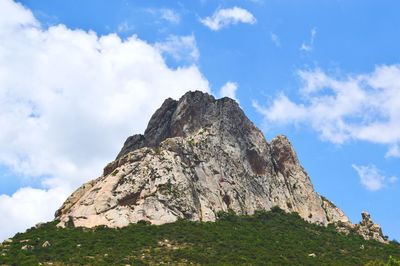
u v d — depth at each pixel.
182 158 149.88
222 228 134.00
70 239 122.12
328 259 123.69
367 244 141.75
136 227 129.25
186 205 137.75
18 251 116.19
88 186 149.50
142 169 143.62
